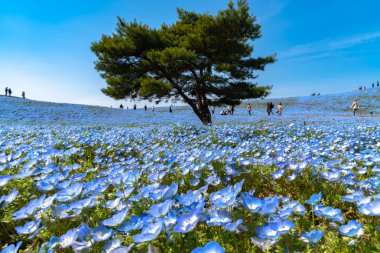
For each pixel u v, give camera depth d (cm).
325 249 234
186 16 2242
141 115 4056
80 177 396
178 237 224
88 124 2566
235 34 2009
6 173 470
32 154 564
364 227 277
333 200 370
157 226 204
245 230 227
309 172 429
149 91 1761
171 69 1945
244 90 2009
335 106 6053
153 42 1944
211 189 424
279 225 207
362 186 360
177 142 952
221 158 520
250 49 2055
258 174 470
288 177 407
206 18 1955
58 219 274
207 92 2064
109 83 1931
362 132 1080
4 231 297
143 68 1912
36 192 356
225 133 1112
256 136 1108
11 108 3422
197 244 227
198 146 808
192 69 1955
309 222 287
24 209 260
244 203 238
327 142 796
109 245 204
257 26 2039
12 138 876
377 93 7281
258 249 227
